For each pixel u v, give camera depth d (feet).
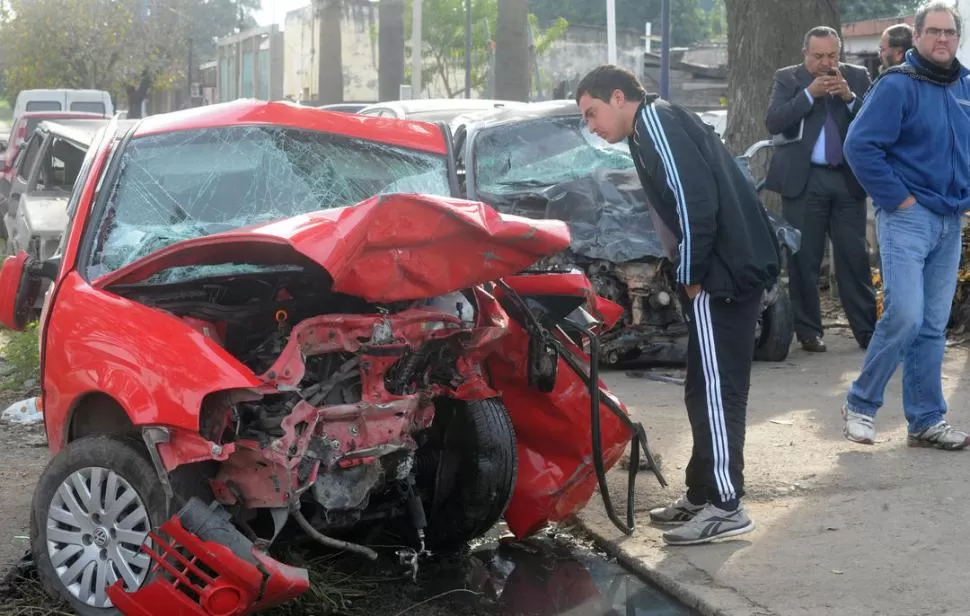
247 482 13.28
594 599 15.06
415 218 13.50
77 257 15.56
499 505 16.12
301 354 13.55
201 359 13.12
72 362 14.10
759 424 22.26
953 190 19.43
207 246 13.64
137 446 13.73
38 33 153.28
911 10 166.71
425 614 14.67
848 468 19.17
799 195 28.58
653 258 26.63
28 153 40.86
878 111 19.02
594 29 157.79
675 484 19.15
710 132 15.87
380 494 15.98
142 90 166.50
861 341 29.12
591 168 29.66
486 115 30.99
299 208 16.80
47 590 14.46
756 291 15.84
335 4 107.96
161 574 12.89
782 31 36.65
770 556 15.52
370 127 18.51
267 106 17.97
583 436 16.72
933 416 20.12
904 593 13.99
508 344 16.66
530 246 14.58
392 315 14.33
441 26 143.23
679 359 28.40
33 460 21.50
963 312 30.17
